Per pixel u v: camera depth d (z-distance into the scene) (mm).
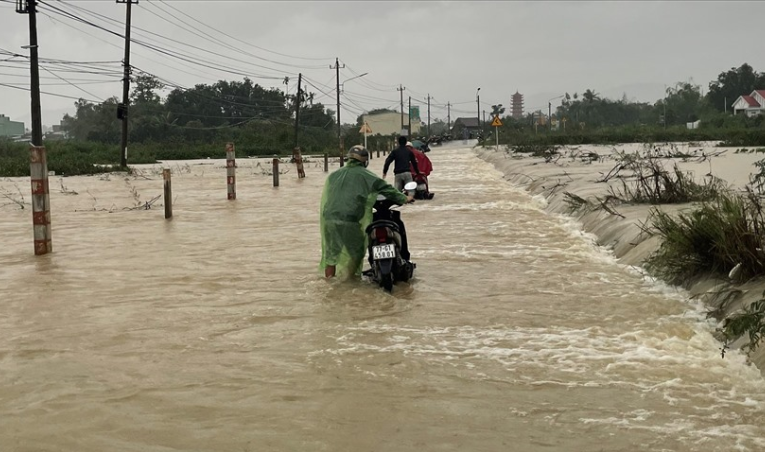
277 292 8602
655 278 8750
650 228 10172
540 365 5840
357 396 5246
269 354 6246
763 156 29219
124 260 10859
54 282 9336
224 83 114812
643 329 6789
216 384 5523
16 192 25250
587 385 5379
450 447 4418
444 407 5027
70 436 4629
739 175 20016
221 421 4836
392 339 6641
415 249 11516
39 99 31406
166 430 4703
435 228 13867
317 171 37281
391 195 9125
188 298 8352
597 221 12961
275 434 4625
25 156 55625
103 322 7336
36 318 7539
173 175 35031
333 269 9289
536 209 16828
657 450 4324
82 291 8789
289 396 5262
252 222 15250
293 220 15508
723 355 5898
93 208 18391
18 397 5312
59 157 53062
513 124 128125
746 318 5891
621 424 4691
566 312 7469
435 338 6660
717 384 5340
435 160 49812
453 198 19891
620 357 5977
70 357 6227
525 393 5254
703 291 7723
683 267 8375
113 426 4773
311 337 6742
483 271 9672
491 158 46906
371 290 8625
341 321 7297
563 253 10883
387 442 4496
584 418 4797
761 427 4598
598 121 147875
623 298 7980
